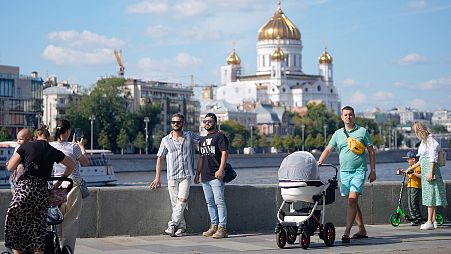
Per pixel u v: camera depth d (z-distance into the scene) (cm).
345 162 2350
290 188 2216
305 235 2173
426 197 2627
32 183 1700
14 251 1723
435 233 2550
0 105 18088
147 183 12656
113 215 2448
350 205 2333
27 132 1903
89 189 2420
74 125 19812
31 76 19188
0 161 10612
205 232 2481
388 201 2838
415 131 2627
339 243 2325
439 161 2617
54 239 1812
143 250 2147
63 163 1747
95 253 2089
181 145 2452
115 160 16275
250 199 2620
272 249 2180
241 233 2567
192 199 2539
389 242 2333
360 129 2361
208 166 2445
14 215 1692
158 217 2505
